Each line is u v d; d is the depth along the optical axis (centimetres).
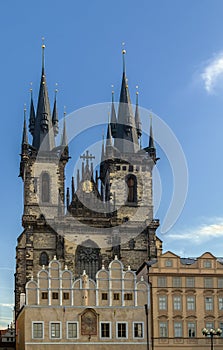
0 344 15175
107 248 16600
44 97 18312
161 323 12288
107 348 12075
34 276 15988
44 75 18662
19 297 15750
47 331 11962
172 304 12412
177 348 12194
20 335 12912
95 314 12169
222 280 12669
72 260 16300
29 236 16212
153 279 12488
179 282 12544
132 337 12200
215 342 12319
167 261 12625
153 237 16738
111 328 12175
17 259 16200
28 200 16962
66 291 12281
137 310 12338
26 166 17312
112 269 12525
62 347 11938
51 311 12062
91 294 12344
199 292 12544
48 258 16250
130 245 16688
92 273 16450
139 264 16588
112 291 12400
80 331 12062
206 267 12675
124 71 18962
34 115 18275
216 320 12456
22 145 17588
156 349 12131
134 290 12456
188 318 12381
